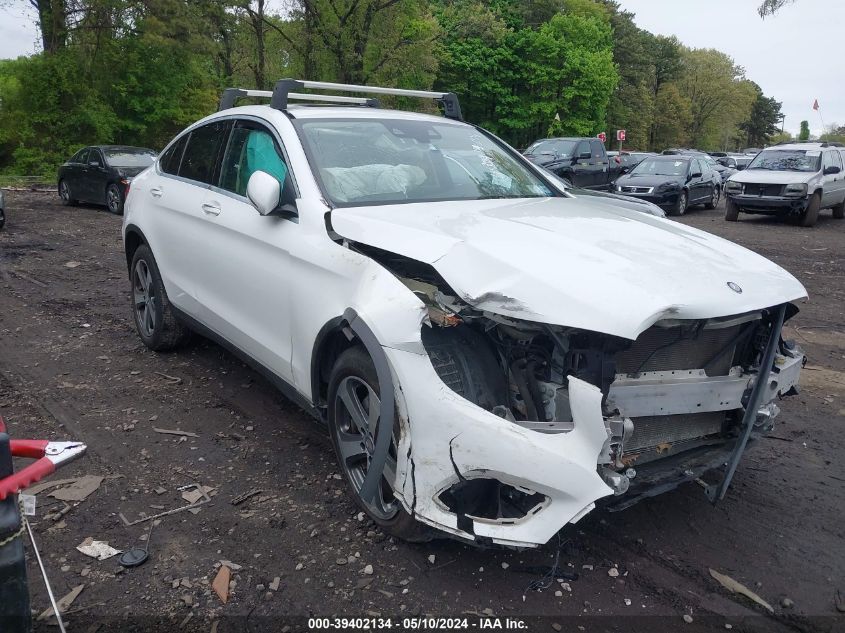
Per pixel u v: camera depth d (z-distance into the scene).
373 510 3.25
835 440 4.51
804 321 7.50
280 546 3.20
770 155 17.47
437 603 2.84
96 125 26.41
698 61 102.88
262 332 4.03
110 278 9.02
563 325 2.63
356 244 3.42
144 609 2.78
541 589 2.94
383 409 2.86
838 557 3.23
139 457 4.03
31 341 6.18
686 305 2.73
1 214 13.06
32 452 1.89
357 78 30.56
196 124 5.24
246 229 4.04
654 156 20.75
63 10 26.52
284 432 4.38
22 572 1.74
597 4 65.50
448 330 3.06
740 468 4.09
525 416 2.91
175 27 27.41
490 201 3.99
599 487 2.59
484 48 49.66
